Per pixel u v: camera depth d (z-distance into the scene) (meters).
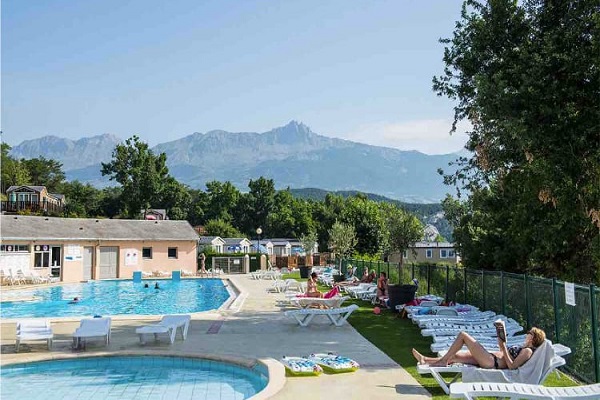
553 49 14.92
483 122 17.14
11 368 11.83
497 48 17.33
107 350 13.03
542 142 14.88
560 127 14.71
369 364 11.34
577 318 11.73
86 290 34.91
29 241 36.78
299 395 9.03
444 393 9.09
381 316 18.75
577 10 16.06
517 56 16.41
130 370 12.13
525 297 15.27
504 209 21.92
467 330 13.12
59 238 38.47
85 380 11.23
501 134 17.02
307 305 18.98
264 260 48.00
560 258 19.45
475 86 16.59
